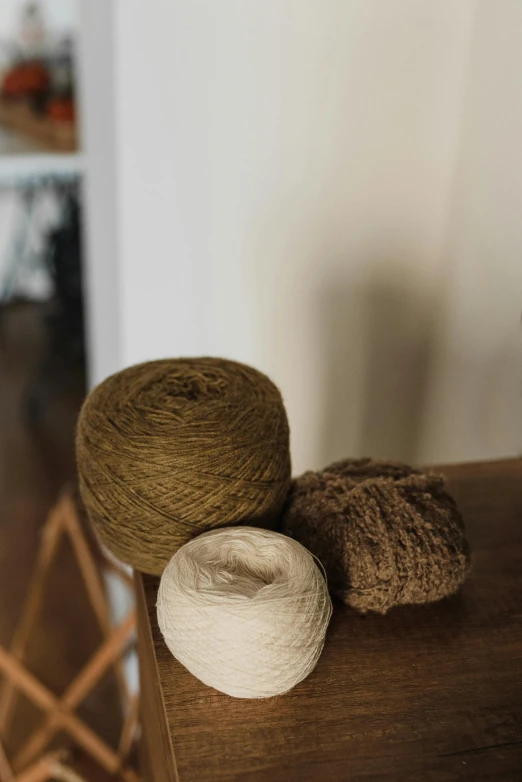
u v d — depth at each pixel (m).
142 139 0.93
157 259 0.99
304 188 0.76
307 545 0.47
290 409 0.89
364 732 0.40
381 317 0.78
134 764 1.01
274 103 0.75
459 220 0.70
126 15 0.87
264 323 0.86
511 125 0.61
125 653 0.95
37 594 0.97
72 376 2.47
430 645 0.46
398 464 0.52
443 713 0.41
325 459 0.89
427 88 0.69
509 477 0.64
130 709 0.99
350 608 0.49
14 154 1.95
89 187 1.20
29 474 1.95
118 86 0.92
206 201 0.87
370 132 0.72
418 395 0.79
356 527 0.45
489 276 0.65
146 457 0.44
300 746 0.39
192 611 0.39
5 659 0.89
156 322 1.04
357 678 0.43
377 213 0.75
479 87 0.66
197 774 0.37
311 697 0.42
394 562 0.45
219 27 0.76
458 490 0.62
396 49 0.69
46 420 2.22
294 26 0.71
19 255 2.90
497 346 0.65
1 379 2.44
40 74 2.41
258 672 0.38
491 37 0.63
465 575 0.48
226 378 0.52
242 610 0.38
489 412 0.68
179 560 0.42
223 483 0.44
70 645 1.38
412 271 0.76
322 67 0.71
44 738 0.97
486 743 0.40
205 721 0.40
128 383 0.51
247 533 0.44
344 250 0.77
